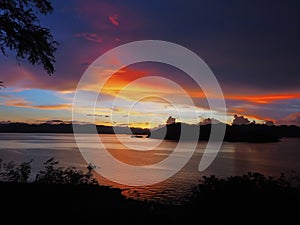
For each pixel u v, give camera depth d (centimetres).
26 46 911
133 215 639
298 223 515
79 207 712
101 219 620
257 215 544
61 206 725
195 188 641
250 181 602
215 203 576
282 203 551
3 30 876
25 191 873
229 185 594
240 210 556
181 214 607
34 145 11656
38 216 644
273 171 4281
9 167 1180
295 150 11106
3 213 658
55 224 591
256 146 12975
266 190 573
